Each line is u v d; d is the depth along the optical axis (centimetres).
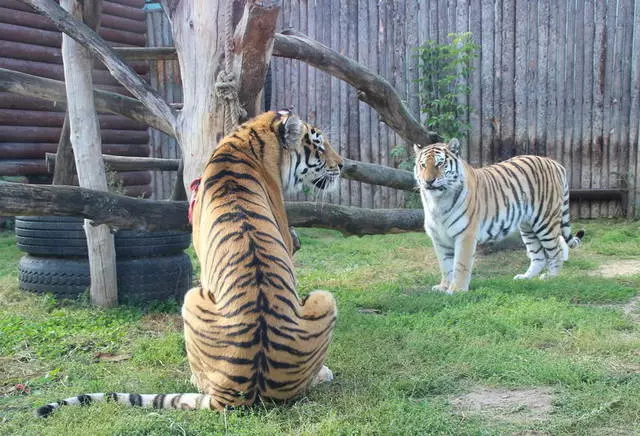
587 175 1307
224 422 345
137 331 579
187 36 564
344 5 1363
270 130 464
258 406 362
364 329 538
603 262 891
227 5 538
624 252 944
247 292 356
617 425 348
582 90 1295
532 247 834
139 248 687
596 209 1318
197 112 564
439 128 1314
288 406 374
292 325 360
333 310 382
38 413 363
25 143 1267
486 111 1330
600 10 1272
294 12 1382
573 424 348
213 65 552
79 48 655
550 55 1297
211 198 403
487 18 1312
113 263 667
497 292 658
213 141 562
